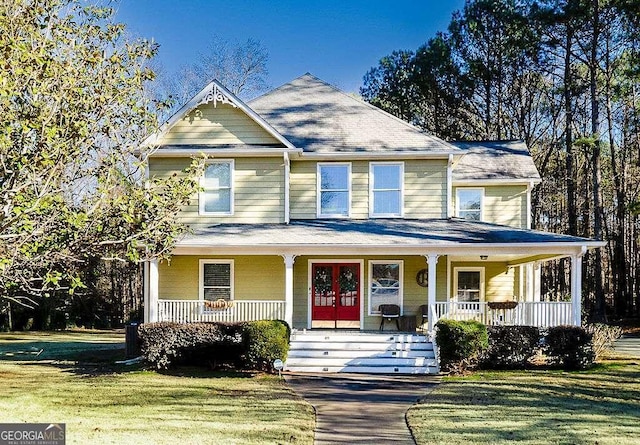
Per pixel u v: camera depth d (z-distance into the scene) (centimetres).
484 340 1595
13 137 953
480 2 3631
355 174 2097
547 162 3897
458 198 2406
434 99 3962
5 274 1030
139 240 1166
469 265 2189
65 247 1062
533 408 1124
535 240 1711
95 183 1105
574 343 1634
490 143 2662
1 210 906
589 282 3922
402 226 1942
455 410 1109
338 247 1728
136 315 3781
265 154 1986
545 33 3244
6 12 959
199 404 1155
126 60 1141
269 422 994
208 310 1841
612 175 3744
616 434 911
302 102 2308
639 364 1708
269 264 2022
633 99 3344
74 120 1015
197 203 2003
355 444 873
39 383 1433
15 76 923
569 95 3362
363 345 1723
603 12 3033
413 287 2041
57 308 3566
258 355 1549
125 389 1338
